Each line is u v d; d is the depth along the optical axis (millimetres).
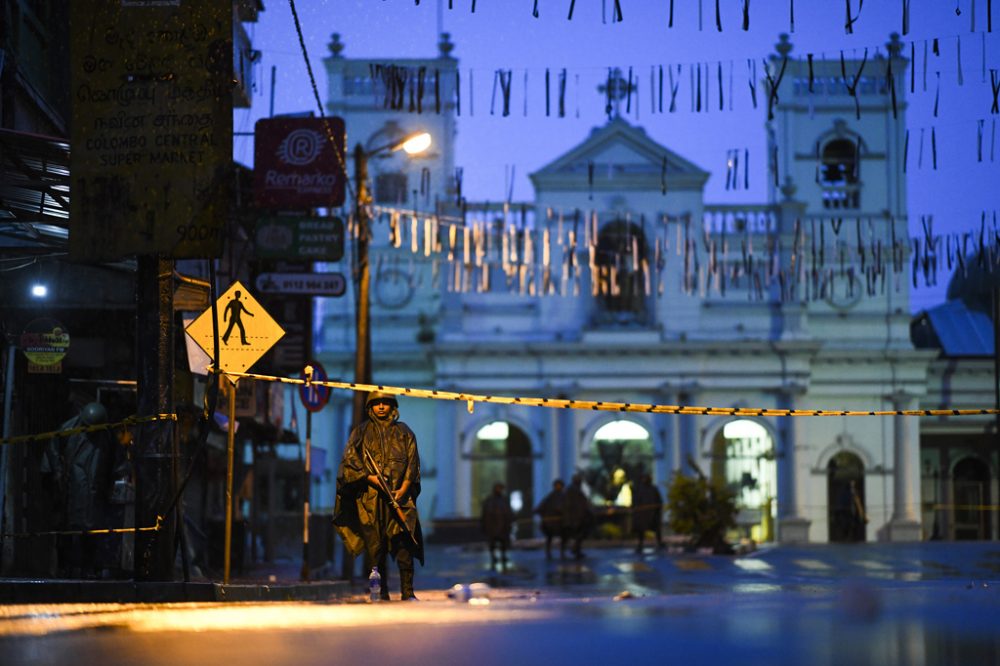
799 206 120812
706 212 121188
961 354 126938
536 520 118688
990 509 125062
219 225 28078
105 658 14586
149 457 29062
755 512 120688
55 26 45625
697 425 120188
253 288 54562
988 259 58875
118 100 28188
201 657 14812
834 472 123750
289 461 84312
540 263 119938
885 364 123188
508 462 121875
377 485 28750
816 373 123312
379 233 122250
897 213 122562
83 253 28109
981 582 34156
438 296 122750
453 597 36406
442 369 121062
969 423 124750
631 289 120562
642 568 62250
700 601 24141
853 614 19594
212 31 28141
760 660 14297
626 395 120812
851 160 122688
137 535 28969
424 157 120375
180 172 28078
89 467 35375
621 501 119562
